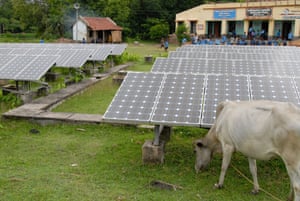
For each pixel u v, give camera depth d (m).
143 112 7.05
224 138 5.91
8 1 60.75
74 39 50.28
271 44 37.75
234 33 44.91
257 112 5.38
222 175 6.13
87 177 6.63
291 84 7.80
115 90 15.11
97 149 8.21
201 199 5.85
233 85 7.86
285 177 6.75
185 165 7.26
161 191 6.11
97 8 58.34
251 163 5.94
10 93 13.27
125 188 6.20
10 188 6.13
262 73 13.80
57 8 51.75
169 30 61.78
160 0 62.06
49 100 12.39
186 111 6.99
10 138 8.85
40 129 9.70
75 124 9.97
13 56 14.66
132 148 8.24
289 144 4.84
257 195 6.00
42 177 6.59
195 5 62.59
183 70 14.33
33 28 54.94
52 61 13.80
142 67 23.19
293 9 39.22
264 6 41.38
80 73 18.06
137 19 61.12
